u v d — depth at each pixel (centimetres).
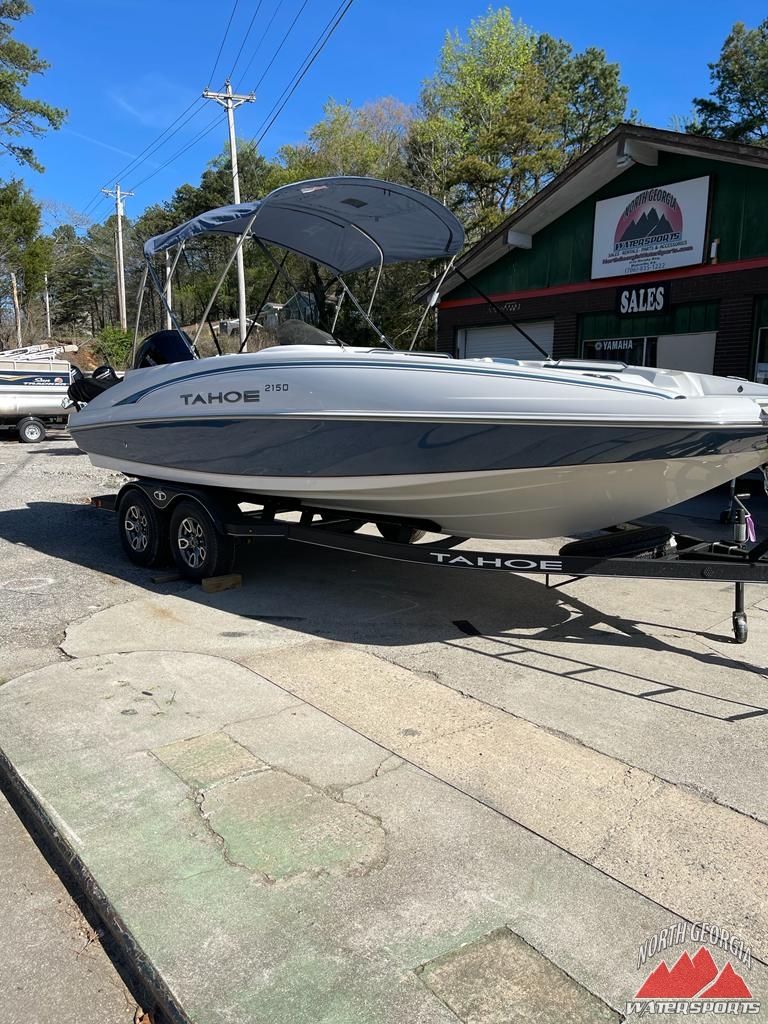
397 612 557
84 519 910
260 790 310
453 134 3269
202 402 587
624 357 1345
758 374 1160
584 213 1368
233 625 526
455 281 1583
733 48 3556
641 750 348
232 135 2345
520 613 558
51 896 262
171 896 246
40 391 1814
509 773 326
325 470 525
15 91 2919
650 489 457
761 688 422
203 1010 201
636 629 524
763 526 831
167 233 652
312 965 217
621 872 260
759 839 279
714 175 1175
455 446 465
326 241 725
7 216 3425
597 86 4019
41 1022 210
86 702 397
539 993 207
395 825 286
